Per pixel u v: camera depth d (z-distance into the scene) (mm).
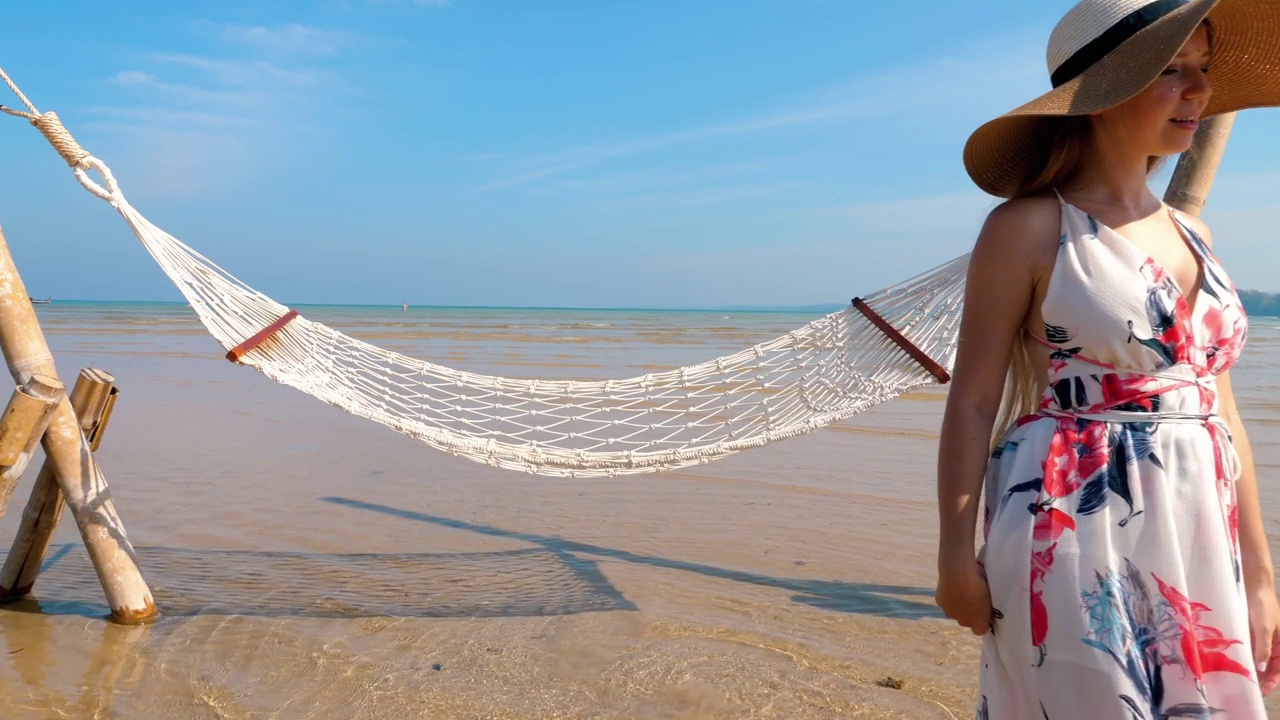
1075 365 1406
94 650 3215
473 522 4918
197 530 4703
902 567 4086
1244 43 1653
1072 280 1381
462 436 3506
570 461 3525
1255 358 16062
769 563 4188
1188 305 1438
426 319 44969
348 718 2732
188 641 3299
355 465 6316
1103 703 1290
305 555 4324
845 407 3533
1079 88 1422
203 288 3328
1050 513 1373
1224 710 1334
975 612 1443
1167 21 1352
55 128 3074
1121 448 1367
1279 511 4828
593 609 3629
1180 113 1436
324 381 3521
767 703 2812
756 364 3867
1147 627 1324
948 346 3541
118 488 5574
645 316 69000
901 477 5883
